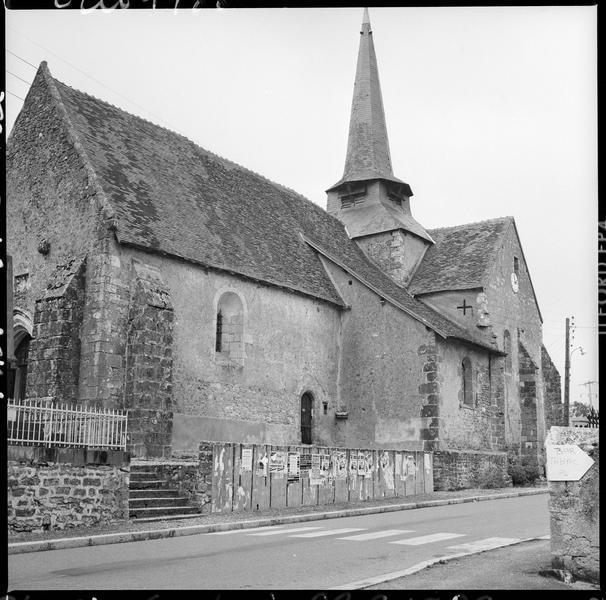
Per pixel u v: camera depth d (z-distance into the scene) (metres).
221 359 21.48
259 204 27.22
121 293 18.42
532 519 14.93
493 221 33.31
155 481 15.95
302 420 24.78
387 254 31.14
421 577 7.95
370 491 20.06
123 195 19.95
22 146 21.16
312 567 8.78
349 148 34.62
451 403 25.55
